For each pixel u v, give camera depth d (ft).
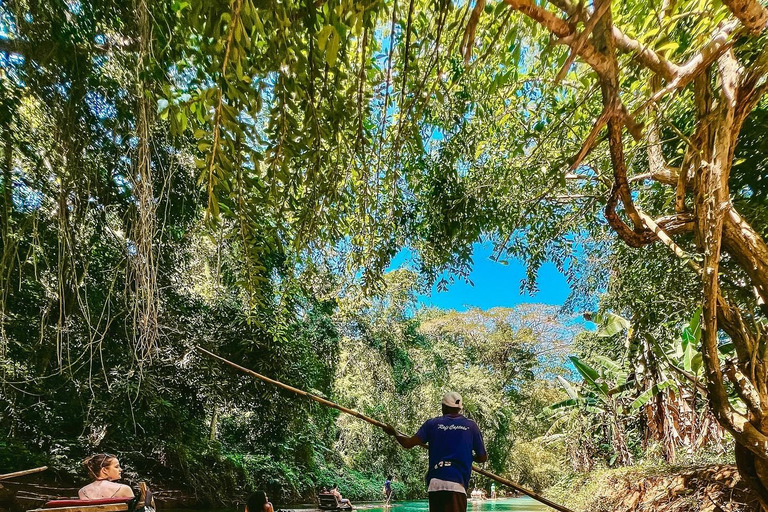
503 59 9.44
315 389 39.83
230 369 30.73
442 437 10.14
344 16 6.29
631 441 30.99
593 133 7.30
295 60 6.81
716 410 11.16
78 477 25.21
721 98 10.40
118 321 20.36
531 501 63.21
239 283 10.43
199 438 36.94
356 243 14.90
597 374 29.84
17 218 13.34
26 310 17.89
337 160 9.29
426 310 97.35
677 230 13.25
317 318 41.63
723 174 10.58
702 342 11.25
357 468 68.49
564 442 35.78
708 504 14.28
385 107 8.20
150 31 9.59
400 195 18.33
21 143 11.71
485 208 19.53
